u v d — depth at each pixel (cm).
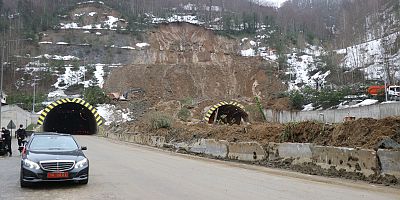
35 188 1016
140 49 10031
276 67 8719
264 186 1066
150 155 2159
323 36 12050
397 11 9306
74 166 1016
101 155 2094
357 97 4816
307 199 877
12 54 8838
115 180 1160
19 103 6388
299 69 8750
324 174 1295
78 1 12962
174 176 1259
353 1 12538
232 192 960
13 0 12144
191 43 10638
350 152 1222
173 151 2520
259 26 12431
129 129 4131
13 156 2097
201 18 12925
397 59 6956
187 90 7619
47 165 989
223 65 8488
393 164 1078
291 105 5166
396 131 1234
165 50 9906
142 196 902
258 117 5284
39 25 10681
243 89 7956
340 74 7356
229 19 12412
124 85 7450
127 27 10950
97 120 5181
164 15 12788
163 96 7219
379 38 8638
